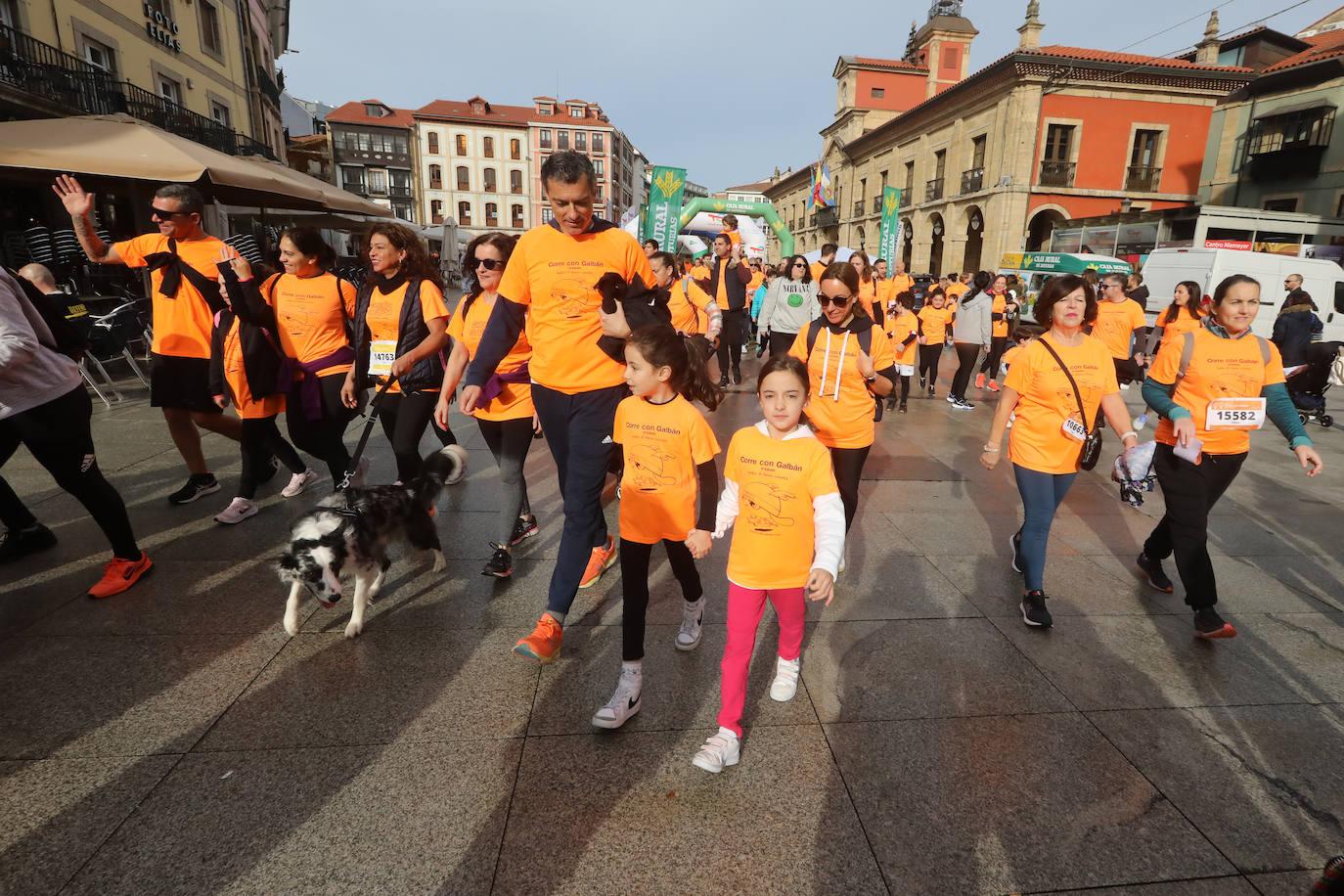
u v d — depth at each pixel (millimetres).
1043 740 2381
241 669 2691
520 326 2834
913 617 3264
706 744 2223
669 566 3785
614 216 77562
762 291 14273
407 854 1851
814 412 3594
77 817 1942
